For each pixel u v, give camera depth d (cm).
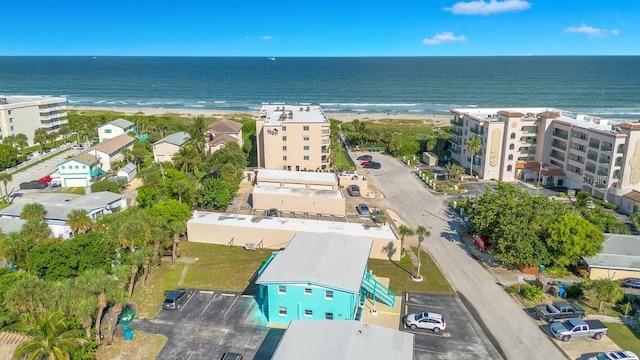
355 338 3597
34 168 10606
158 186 8244
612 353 3891
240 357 3812
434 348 4150
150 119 15988
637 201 7775
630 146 8106
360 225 6544
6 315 4172
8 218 6506
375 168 10956
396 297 5072
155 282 5303
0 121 12644
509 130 9744
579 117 10181
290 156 9975
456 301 5016
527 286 5088
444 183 9650
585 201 7075
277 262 4800
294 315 4509
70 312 3781
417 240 6731
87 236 5447
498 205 6438
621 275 5488
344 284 4384
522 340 4306
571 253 5503
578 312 4606
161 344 4125
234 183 8450
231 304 4862
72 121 15038
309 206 7644
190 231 6569
